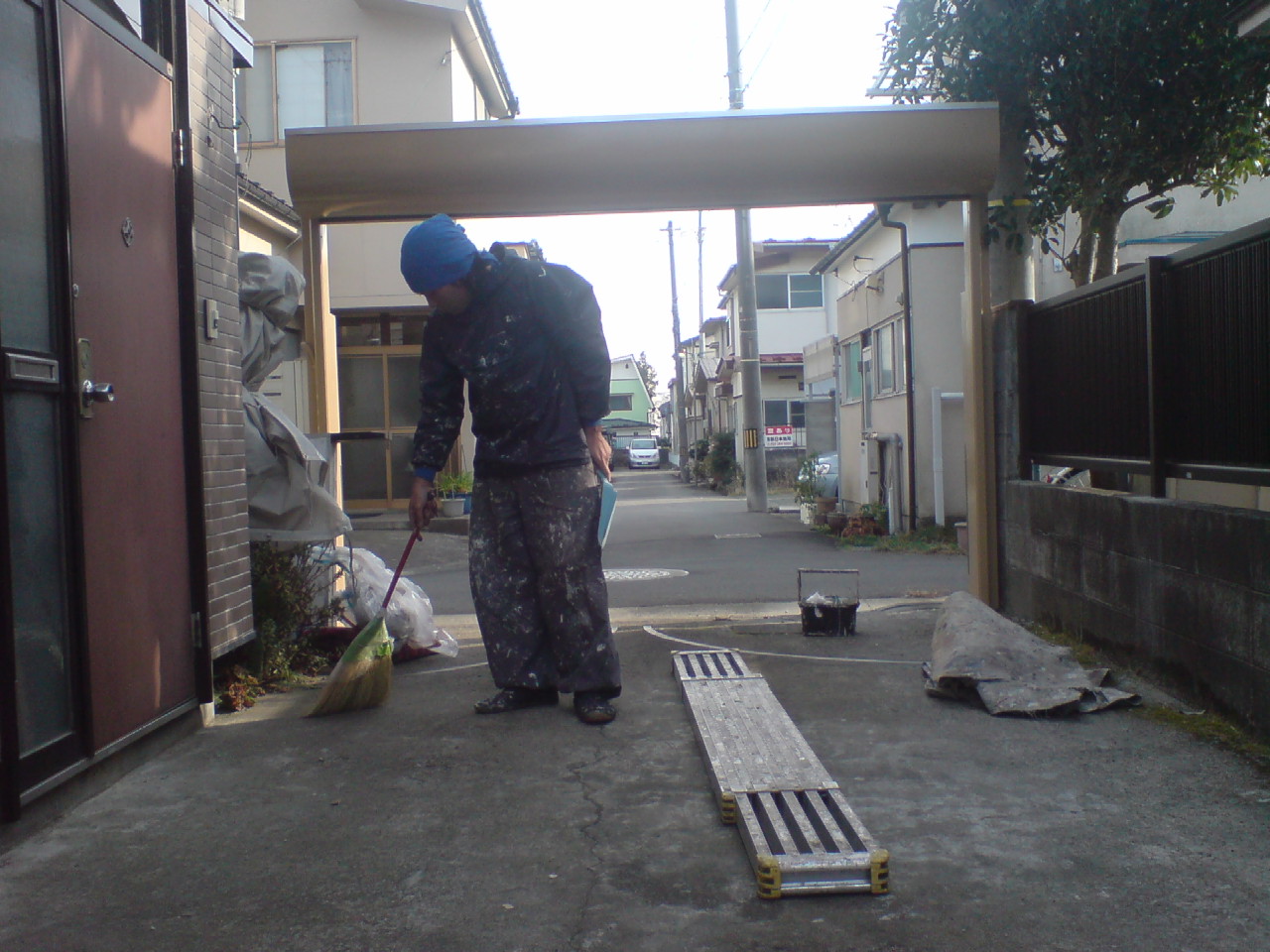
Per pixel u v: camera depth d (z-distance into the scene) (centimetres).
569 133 603
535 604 449
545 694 458
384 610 462
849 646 577
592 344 432
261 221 1334
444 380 449
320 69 1641
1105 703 425
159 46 421
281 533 519
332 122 1641
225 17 484
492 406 430
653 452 5550
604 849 294
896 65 724
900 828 305
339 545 627
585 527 432
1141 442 495
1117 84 652
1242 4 651
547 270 432
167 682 398
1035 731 400
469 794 341
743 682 464
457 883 274
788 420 3369
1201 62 646
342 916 255
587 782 351
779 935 242
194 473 425
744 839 292
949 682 448
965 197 646
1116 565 495
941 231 1380
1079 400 569
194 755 390
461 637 676
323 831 311
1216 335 428
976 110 611
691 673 486
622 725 420
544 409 430
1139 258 1067
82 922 254
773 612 735
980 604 495
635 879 274
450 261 411
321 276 639
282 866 286
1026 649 456
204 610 429
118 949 240
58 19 327
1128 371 509
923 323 1385
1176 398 461
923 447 1389
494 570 448
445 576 1098
